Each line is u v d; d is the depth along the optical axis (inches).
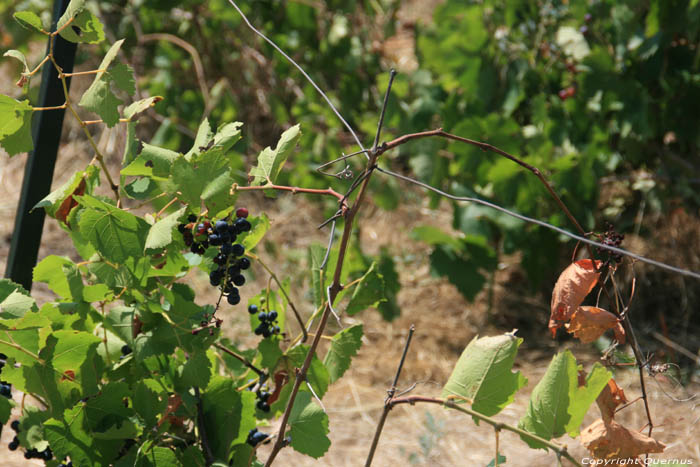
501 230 139.3
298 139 74.0
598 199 135.6
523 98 141.1
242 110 191.3
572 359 70.2
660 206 142.1
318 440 76.0
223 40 178.4
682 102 136.8
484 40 138.8
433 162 135.9
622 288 146.6
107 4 171.9
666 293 146.2
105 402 75.1
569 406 70.4
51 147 80.9
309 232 177.2
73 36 73.9
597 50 132.3
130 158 75.4
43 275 75.2
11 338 73.3
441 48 139.9
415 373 132.9
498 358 71.0
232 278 73.9
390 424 117.3
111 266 74.0
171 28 179.8
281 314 80.7
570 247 146.0
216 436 76.7
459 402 71.4
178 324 74.9
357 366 135.0
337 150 151.5
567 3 145.4
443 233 134.9
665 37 129.1
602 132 134.3
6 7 170.1
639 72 134.8
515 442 109.6
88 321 77.3
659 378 122.6
